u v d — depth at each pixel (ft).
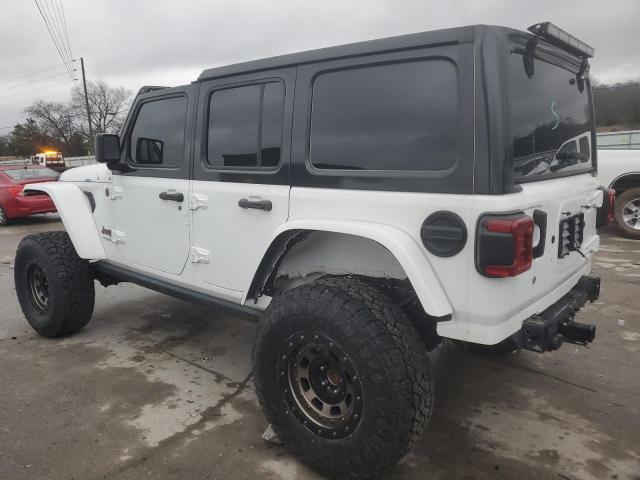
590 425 9.18
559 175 8.41
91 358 12.25
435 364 11.66
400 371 6.63
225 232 9.52
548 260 7.71
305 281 9.08
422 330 8.28
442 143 6.79
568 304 8.25
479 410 9.74
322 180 7.98
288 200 8.39
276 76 8.58
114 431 9.04
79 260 12.91
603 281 17.75
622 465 8.05
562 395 10.25
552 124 8.23
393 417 6.63
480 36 6.42
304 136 8.19
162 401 10.13
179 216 10.43
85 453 8.39
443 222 6.66
